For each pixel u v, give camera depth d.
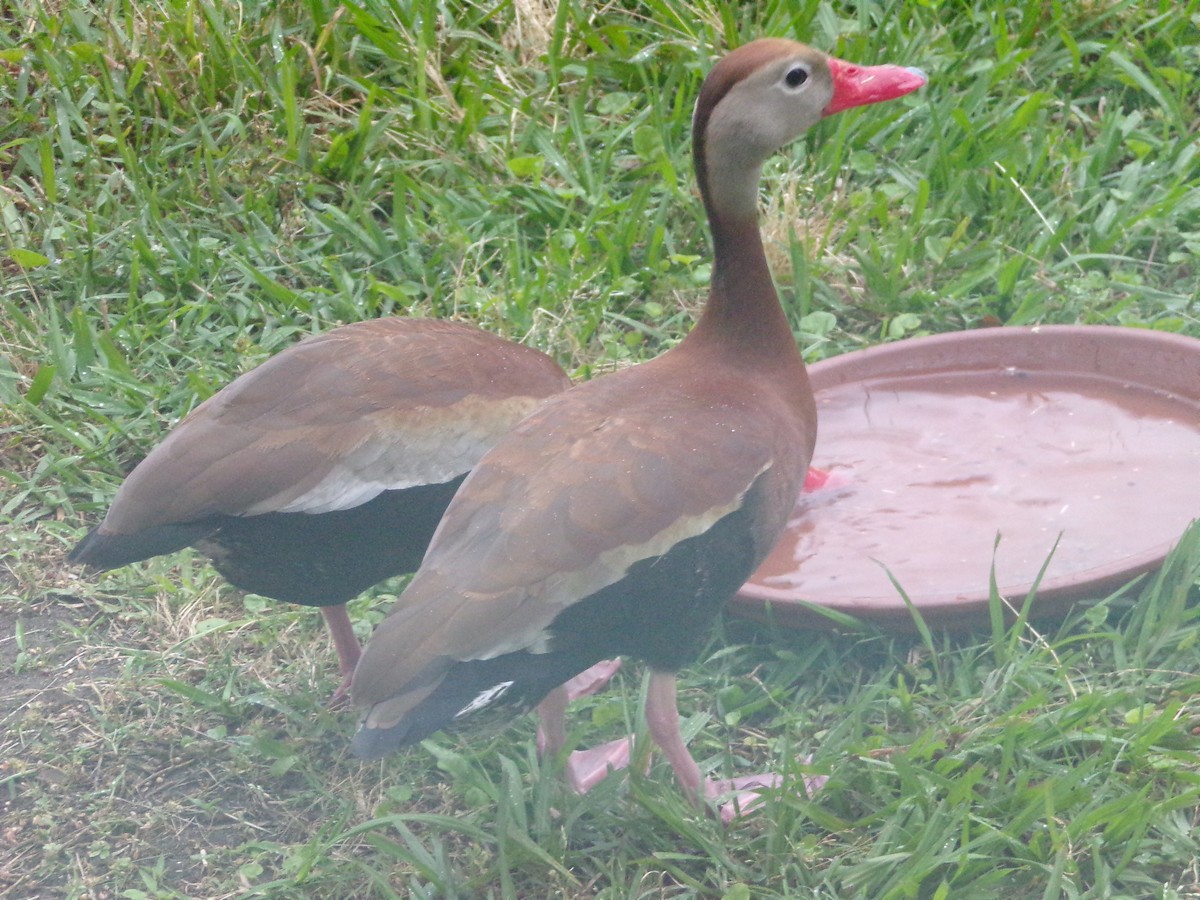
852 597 5.19
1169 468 5.95
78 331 6.80
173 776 5.07
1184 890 4.36
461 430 4.83
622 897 4.43
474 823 4.73
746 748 5.11
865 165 7.85
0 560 6.02
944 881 4.37
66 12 8.44
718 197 4.81
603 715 5.14
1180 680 5.04
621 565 4.19
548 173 7.98
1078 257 7.22
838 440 6.35
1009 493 5.93
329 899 4.56
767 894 4.43
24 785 5.04
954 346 6.54
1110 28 8.59
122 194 7.78
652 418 4.43
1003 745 4.75
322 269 7.39
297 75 8.26
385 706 3.97
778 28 8.34
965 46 8.62
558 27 8.31
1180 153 7.79
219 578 5.86
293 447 4.65
